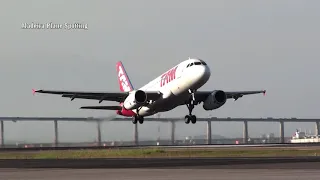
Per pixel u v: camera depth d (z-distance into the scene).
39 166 162.12
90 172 134.12
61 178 117.88
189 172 130.12
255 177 114.06
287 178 110.94
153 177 117.62
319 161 171.50
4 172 137.88
